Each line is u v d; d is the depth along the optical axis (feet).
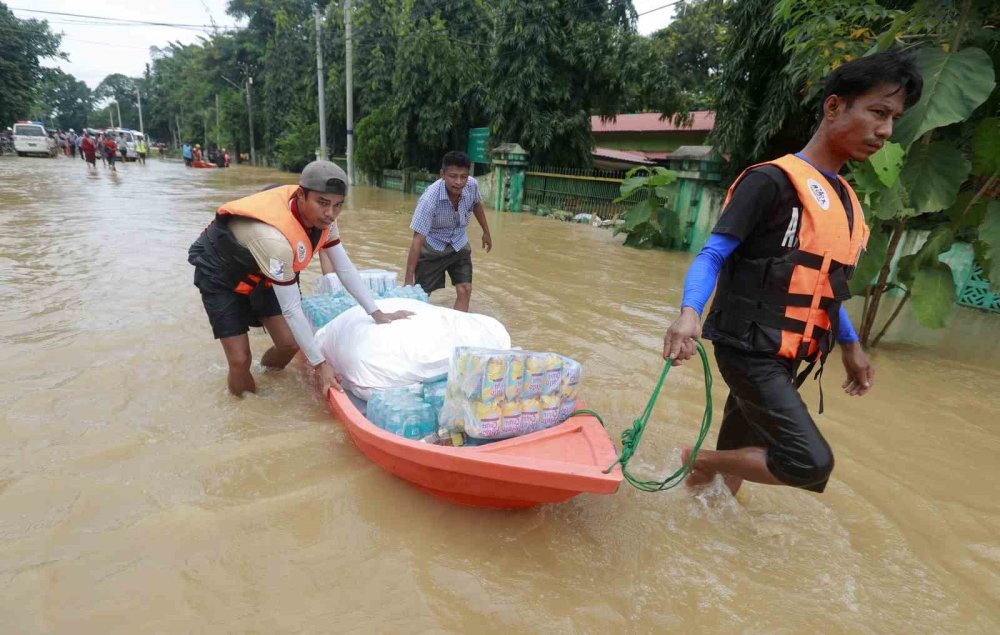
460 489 8.16
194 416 11.12
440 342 10.19
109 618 6.47
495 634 6.47
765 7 28.19
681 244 33.96
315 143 96.63
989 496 9.78
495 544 7.94
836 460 10.70
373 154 76.33
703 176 32.65
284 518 8.28
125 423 10.69
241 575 7.19
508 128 54.39
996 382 15.16
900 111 6.63
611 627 6.64
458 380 8.14
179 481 9.03
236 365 11.56
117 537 7.73
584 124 53.47
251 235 9.61
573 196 47.39
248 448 10.05
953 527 8.89
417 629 6.48
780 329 7.14
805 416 7.19
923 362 16.61
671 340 6.70
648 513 8.78
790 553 8.09
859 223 7.34
